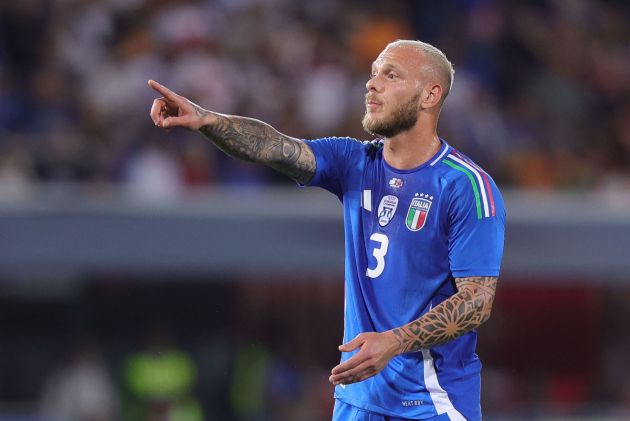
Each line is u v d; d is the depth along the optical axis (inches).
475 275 613.6
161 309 1715.1
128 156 1702.8
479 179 624.7
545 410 1739.7
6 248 1432.1
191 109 619.8
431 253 627.2
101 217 1454.2
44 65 1894.7
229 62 1918.1
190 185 1685.5
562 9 2311.8
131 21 1973.4
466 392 641.6
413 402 636.1
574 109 2170.3
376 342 564.1
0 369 1688.0
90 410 1625.2
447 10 2202.3
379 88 633.0
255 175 1704.0
